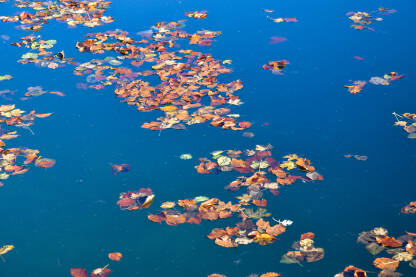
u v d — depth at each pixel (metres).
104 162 4.65
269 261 3.56
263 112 5.39
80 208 4.11
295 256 3.58
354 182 4.38
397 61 6.43
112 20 7.62
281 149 4.79
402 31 7.27
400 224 3.90
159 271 3.50
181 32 7.14
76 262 3.60
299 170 4.51
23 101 5.61
